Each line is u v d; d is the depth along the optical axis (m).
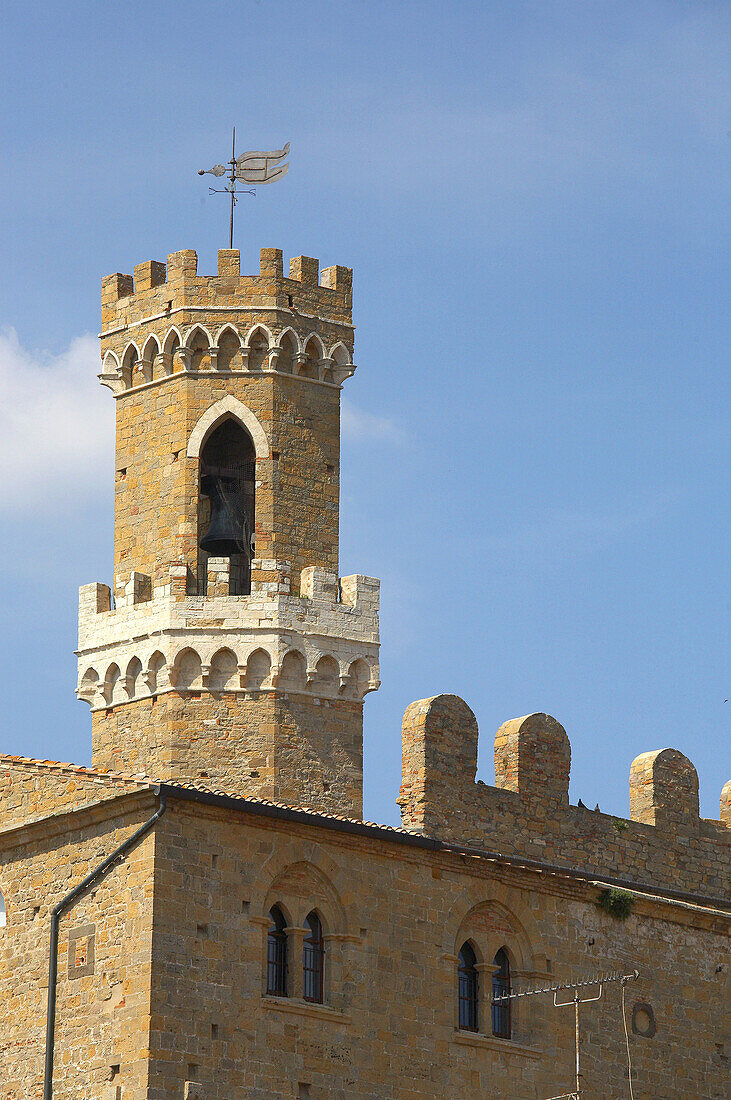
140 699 104.56
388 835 91.75
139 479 108.00
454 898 94.00
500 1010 94.88
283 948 88.50
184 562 105.19
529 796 99.12
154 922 84.25
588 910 98.69
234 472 108.00
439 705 97.12
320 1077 87.31
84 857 88.25
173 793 85.69
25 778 92.12
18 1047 88.31
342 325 109.94
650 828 102.94
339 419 109.31
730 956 103.44
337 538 107.69
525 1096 93.62
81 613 107.81
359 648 106.12
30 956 89.12
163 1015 83.56
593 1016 97.12
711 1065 100.81
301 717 103.88
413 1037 90.75
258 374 107.38
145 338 108.81
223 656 103.94
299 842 89.31
